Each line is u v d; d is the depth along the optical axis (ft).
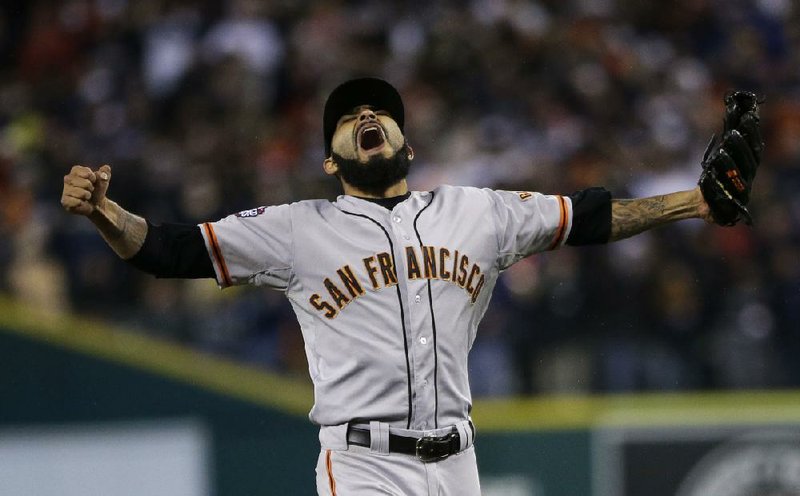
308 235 52.11
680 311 120.67
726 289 124.98
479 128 147.84
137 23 166.40
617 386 116.57
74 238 124.77
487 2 165.99
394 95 54.85
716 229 128.67
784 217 133.90
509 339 117.08
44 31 170.30
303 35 162.81
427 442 50.88
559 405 101.45
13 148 146.92
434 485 51.31
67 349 98.53
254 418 99.50
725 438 100.94
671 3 173.27
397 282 51.37
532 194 54.49
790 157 149.89
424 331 51.06
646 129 152.97
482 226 53.01
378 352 50.72
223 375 99.76
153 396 98.99
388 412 50.67
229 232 51.85
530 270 120.06
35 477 97.45
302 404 100.01
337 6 167.22
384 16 166.20
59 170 142.92
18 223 126.72
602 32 167.94
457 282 51.96
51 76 165.89
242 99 153.58
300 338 117.29
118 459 98.27
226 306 118.73
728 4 174.60
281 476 99.14
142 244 50.72
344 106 54.24
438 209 53.21
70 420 98.07
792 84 168.14
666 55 168.14
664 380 117.29
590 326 119.34
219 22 163.84
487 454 100.27
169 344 109.19
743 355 119.03
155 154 144.56
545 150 145.28
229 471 98.94
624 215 54.34
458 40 159.74
